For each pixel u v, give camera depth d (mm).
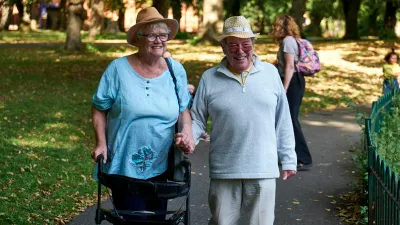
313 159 10789
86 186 8680
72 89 19625
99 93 5035
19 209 7457
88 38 49500
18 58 30141
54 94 18266
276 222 7367
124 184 4812
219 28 40281
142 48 5004
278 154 5617
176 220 4891
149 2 39188
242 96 5324
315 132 13695
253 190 5336
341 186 8953
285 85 9516
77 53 33344
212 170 5426
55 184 8656
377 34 64438
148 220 4961
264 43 42031
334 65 28766
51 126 13195
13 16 83312
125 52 34531
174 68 5141
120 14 74000
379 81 23953
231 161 5320
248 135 5289
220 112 5355
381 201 5879
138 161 5035
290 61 9492
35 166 9523
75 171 9461
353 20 49594
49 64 27328
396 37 47719
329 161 10633
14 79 21688
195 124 5469
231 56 5309
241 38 5246
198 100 5473
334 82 23188
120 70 5031
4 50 35562
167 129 5078
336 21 79375
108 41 46781
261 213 5359
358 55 32875
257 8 69562
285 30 9594
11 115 14258
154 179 5105
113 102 5066
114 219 4922
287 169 5562
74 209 7707
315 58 9625
